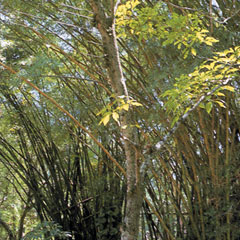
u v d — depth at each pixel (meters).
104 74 4.20
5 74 3.78
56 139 4.49
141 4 4.04
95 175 4.60
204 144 3.92
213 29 3.75
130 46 3.81
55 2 3.90
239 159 3.73
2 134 5.00
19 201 5.82
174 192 4.18
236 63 3.26
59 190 4.68
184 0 3.98
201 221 3.71
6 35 4.22
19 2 3.94
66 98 4.39
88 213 4.58
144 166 2.67
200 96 2.96
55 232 4.04
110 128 4.09
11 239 5.17
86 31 4.01
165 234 4.04
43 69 3.61
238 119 3.82
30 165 4.85
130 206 2.67
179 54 3.74
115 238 4.32
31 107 4.57
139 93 4.05
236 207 3.65
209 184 3.75
